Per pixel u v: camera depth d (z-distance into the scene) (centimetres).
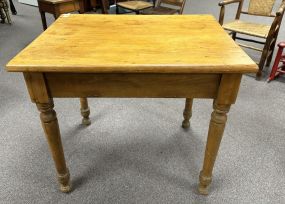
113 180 132
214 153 108
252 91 213
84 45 100
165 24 126
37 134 164
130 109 190
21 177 134
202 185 121
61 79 91
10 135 163
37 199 123
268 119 179
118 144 156
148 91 94
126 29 119
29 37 331
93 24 126
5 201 122
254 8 242
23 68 84
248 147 153
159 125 173
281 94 209
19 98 204
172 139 160
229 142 157
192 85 92
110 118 179
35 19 402
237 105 194
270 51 240
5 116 181
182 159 145
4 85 223
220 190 126
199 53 93
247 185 129
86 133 165
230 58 89
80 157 146
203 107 192
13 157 146
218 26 123
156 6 288
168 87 93
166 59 88
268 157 146
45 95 93
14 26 371
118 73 89
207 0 509
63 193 125
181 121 177
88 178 133
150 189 127
